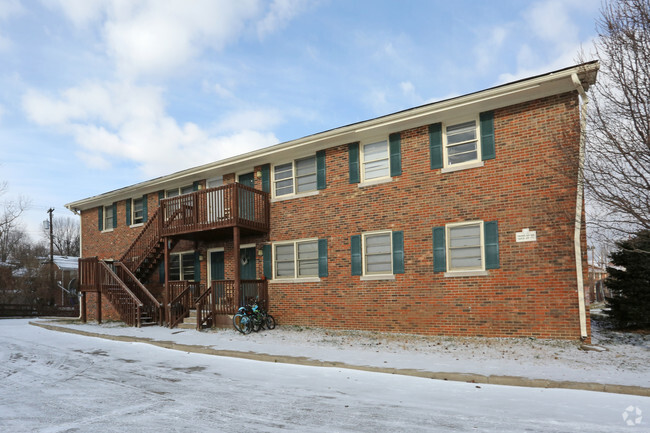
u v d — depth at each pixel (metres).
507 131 12.09
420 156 13.47
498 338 11.68
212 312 16.11
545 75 11.03
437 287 12.80
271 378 8.69
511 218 11.83
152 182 20.31
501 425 5.70
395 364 9.41
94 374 9.29
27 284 39.00
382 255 14.09
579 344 10.54
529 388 7.63
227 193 17.39
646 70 9.28
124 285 18.00
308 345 12.04
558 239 11.15
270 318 15.41
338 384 8.13
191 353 11.74
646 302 13.11
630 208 9.34
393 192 13.87
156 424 5.95
